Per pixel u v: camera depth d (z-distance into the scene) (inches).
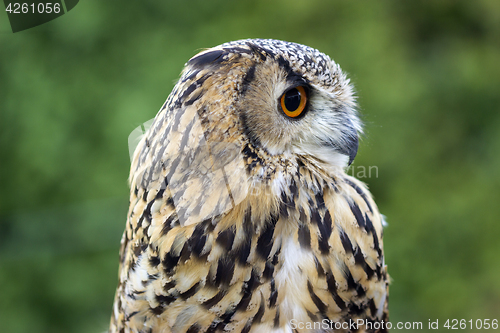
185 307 122.4
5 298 400.5
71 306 402.3
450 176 455.5
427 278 429.7
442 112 481.1
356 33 448.1
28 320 401.1
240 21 447.2
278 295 125.3
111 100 411.5
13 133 412.5
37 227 400.2
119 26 438.6
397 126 440.1
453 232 437.1
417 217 434.9
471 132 488.4
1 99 416.5
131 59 429.7
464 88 481.1
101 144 403.2
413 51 493.0
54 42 427.2
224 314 122.8
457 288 422.0
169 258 119.6
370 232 135.3
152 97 404.2
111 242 395.9
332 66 139.5
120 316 141.9
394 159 441.1
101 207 394.9
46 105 411.5
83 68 425.4
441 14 507.5
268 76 122.3
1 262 398.3
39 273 402.6
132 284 128.2
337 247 128.2
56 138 406.0
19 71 417.7
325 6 454.3
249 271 121.8
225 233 119.4
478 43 518.0
